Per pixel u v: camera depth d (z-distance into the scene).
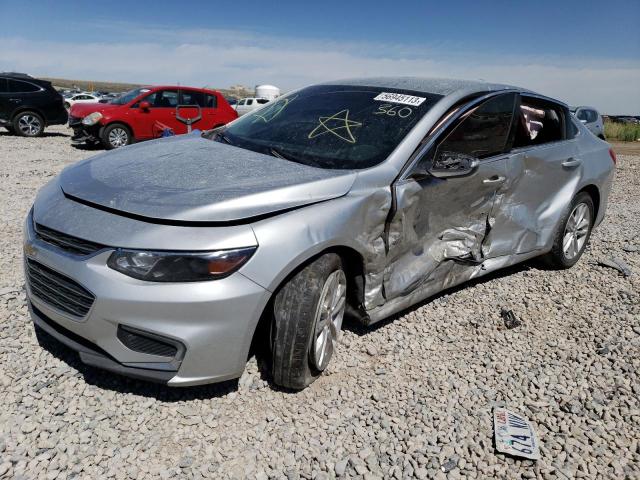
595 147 5.29
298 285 2.83
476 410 3.02
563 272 5.11
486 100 3.97
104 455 2.49
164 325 2.54
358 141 3.54
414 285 3.60
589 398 3.19
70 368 3.06
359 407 2.97
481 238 4.08
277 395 2.99
